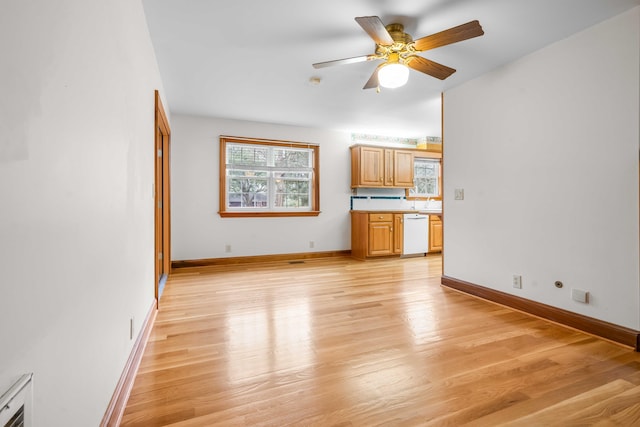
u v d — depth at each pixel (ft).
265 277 12.80
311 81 10.61
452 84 10.82
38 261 2.40
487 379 5.35
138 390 5.03
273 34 7.75
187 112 14.35
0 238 1.96
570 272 7.69
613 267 6.91
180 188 14.78
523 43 8.04
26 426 2.13
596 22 7.13
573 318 7.55
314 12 6.87
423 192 20.58
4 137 2.00
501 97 9.36
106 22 4.02
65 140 2.85
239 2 6.51
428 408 4.59
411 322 7.94
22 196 2.20
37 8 2.38
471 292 10.30
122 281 4.83
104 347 3.94
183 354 6.24
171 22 7.19
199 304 9.34
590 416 4.42
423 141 19.76
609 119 6.96
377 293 10.52
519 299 8.81
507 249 9.23
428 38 6.55
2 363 1.97
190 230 14.94
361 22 6.05
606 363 5.90
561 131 7.86
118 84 4.57
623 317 6.75
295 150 17.19
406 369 5.67
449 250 11.30
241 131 15.80
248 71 9.89
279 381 5.29
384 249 17.22
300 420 4.33
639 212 6.52
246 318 8.21
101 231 3.81
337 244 18.08
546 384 5.20
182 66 9.50
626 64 6.68
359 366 5.78
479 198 10.11
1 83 1.97
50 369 2.57
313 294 10.38
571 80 7.65
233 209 15.87
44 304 2.49
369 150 17.97
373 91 11.64
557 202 7.96
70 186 2.95
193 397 4.85
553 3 6.46
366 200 18.85
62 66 2.79
